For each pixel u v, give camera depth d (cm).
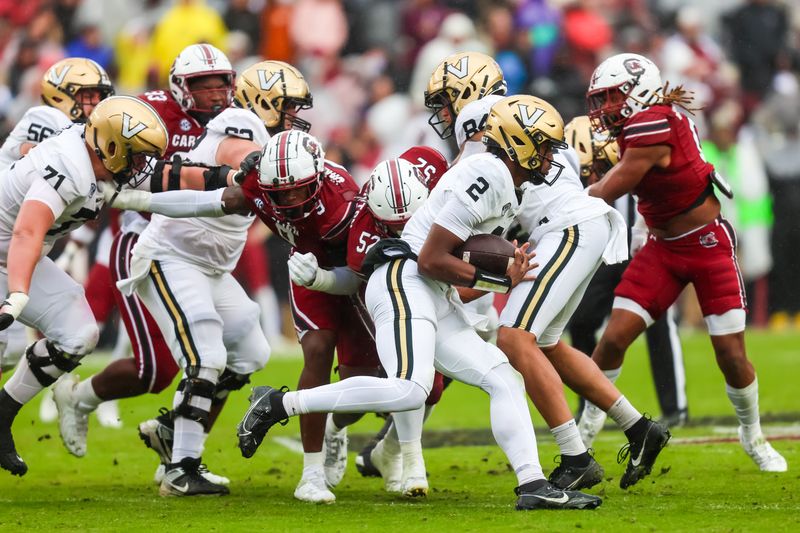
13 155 2169
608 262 1878
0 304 1942
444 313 1783
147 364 2108
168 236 2011
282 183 1791
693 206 2055
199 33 4644
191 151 2023
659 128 1983
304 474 1911
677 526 1598
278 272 4316
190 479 1956
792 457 2219
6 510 1820
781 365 3600
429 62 4566
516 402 1742
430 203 1791
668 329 2620
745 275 4531
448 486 2034
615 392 1884
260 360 2116
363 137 4625
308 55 4862
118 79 4862
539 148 1755
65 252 2728
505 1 4784
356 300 1942
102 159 1844
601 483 1989
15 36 4906
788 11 5138
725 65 4978
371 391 1709
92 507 1845
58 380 2178
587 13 4762
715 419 2761
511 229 1994
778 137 4556
